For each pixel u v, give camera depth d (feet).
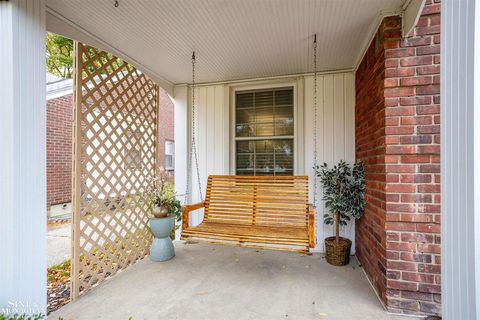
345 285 8.12
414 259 6.55
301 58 10.25
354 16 7.27
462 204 3.46
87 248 11.53
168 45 9.18
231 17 7.40
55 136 19.76
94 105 8.82
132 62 10.49
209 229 8.92
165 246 10.39
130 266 9.76
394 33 6.77
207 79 12.79
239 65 11.00
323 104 11.57
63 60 30.55
